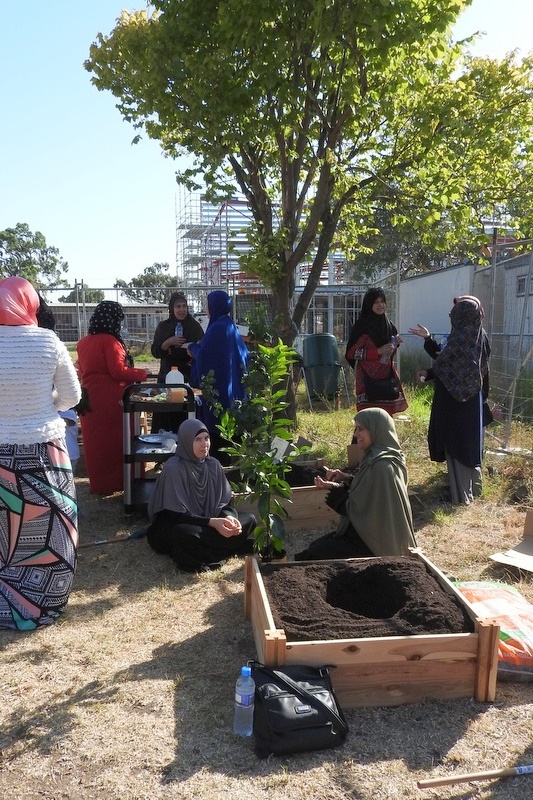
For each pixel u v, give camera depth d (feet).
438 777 8.96
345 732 9.61
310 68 24.88
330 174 26.45
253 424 14.93
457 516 19.76
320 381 39.60
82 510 20.67
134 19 29.37
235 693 10.03
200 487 16.60
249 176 28.45
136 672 11.55
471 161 28.84
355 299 50.62
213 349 22.98
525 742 9.71
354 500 14.52
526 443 26.96
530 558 15.83
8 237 193.67
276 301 28.43
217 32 24.57
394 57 23.04
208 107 24.54
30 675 11.47
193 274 95.66
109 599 14.52
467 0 21.66
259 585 11.80
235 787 8.79
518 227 34.47
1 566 13.24
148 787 8.81
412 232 32.50
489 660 10.46
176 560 15.96
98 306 21.49
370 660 10.25
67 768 9.21
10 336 12.48
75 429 21.18
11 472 12.68
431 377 21.34
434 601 11.27
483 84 26.94
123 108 30.81
